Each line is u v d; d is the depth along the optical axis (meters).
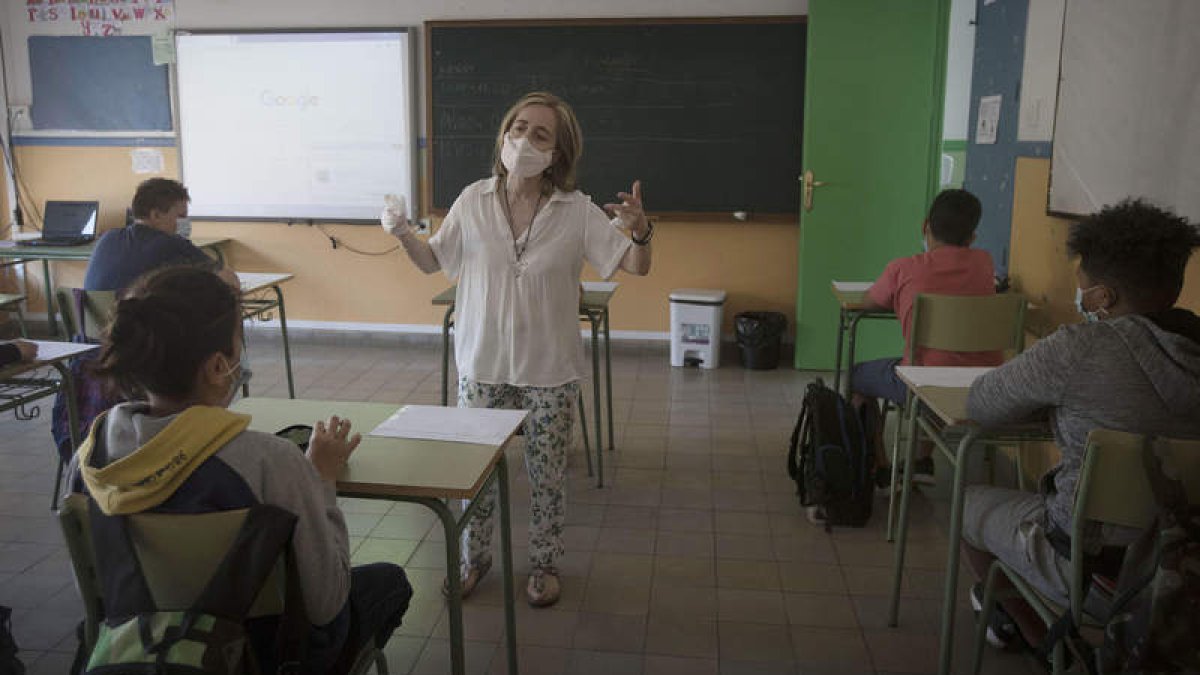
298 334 5.59
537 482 2.39
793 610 2.44
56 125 5.48
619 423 4.05
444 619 2.38
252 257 5.52
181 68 5.31
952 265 2.86
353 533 2.89
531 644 2.27
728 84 4.92
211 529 1.14
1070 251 1.68
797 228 5.07
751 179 5.02
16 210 5.59
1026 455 3.25
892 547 2.82
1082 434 1.56
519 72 5.02
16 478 3.33
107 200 5.54
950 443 2.05
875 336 4.93
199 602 1.12
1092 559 1.50
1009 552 1.77
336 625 1.38
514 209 2.27
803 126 4.85
